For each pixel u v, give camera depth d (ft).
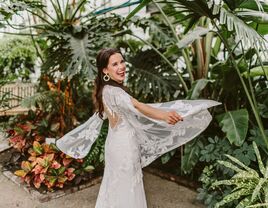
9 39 16.02
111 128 6.86
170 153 10.59
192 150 9.70
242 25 6.41
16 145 12.39
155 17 14.05
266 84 11.21
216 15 7.33
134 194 6.79
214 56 12.94
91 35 11.22
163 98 12.88
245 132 8.31
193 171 11.20
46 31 10.91
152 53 12.92
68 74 9.86
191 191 10.30
